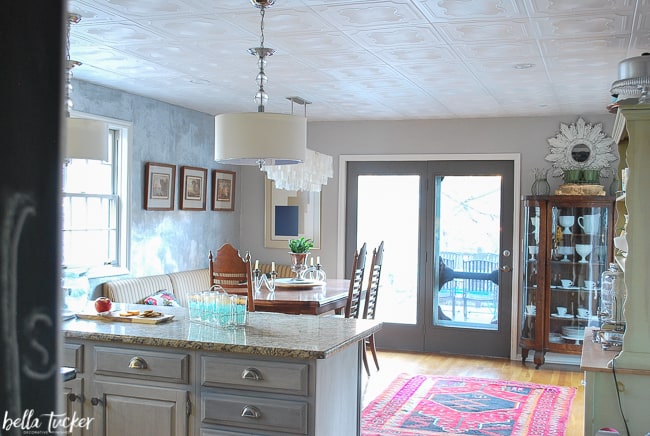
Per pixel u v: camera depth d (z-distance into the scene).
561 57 4.26
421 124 7.13
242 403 2.81
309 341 2.90
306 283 5.80
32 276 0.33
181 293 6.34
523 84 5.18
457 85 5.27
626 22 3.44
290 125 2.96
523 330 6.51
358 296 5.60
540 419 4.71
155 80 5.27
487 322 6.98
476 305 7.03
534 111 6.47
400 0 3.13
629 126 2.98
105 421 3.06
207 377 2.88
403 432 4.38
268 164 3.30
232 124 2.95
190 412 2.91
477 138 6.95
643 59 3.41
